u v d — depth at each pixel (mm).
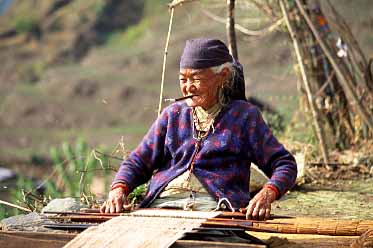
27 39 34969
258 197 4883
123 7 34688
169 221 4723
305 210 6609
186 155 5176
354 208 6680
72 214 5082
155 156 5285
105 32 34250
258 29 9930
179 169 5180
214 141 5117
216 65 5066
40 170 20656
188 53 5082
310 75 9141
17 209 7289
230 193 5062
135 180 5246
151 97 27297
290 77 12375
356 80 9117
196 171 5133
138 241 4504
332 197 7113
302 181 7641
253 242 4707
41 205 6871
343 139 9211
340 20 8938
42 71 32469
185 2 7402
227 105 5191
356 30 14852
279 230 4938
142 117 26516
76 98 29031
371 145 8969
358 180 7832
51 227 4953
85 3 35781
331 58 8617
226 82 5188
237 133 5117
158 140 5262
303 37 9008
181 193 5125
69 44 33750
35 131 26641
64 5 36438
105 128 26172
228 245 4523
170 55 28719
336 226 4934
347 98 9219
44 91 30125
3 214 7742
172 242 4457
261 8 9117
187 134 5191
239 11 9562
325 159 8320
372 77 9031
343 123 9242
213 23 18266
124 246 4484
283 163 5051
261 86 17547
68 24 34969
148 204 5203
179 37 28750
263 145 5105
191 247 4566
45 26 35281
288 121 10039
